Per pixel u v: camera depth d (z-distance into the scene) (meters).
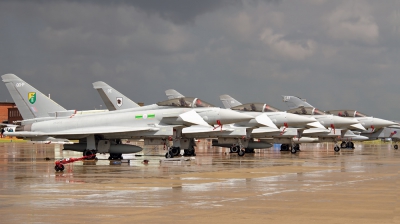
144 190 17.56
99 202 14.73
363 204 14.41
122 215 12.63
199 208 13.68
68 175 23.67
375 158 39.88
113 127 40.06
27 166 30.19
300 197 15.78
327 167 28.89
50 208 13.69
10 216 12.54
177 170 26.69
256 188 18.12
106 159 38.59
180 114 39.56
